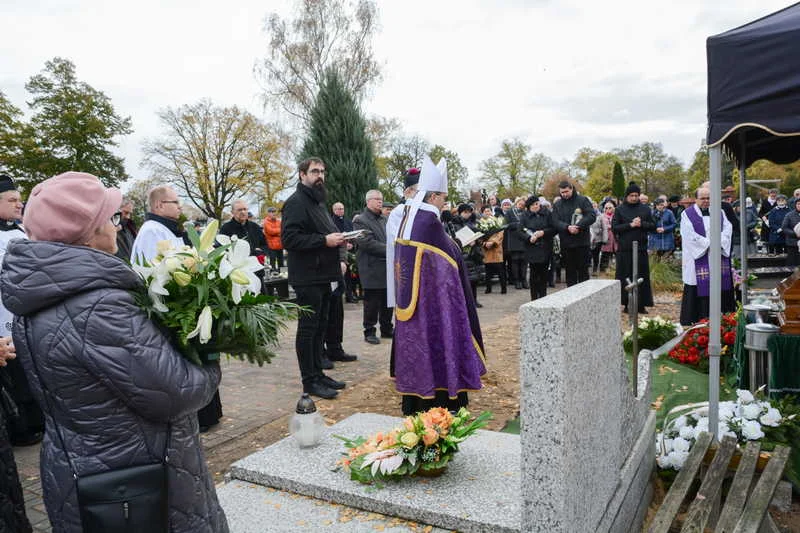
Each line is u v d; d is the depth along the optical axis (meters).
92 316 1.43
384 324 7.72
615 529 2.49
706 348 5.59
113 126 32.78
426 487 2.80
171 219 4.03
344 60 27.34
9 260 1.44
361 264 7.32
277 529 2.56
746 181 5.54
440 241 4.11
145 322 1.52
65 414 1.47
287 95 28.39
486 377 5.64
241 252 1.75
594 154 60.03
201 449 1.70
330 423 4.39
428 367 4.09
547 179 52.62
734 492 2.79
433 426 2.92
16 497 2.39
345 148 15.52
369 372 5.90
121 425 1.49
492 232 11.73
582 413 2.03
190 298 1.66
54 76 31.52
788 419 3.56
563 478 1.85
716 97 3.22
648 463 3.24
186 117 33.72
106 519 1.42
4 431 2.38
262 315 1.77
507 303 10.87
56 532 1.51
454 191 47.34
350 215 15.45
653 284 11.73
